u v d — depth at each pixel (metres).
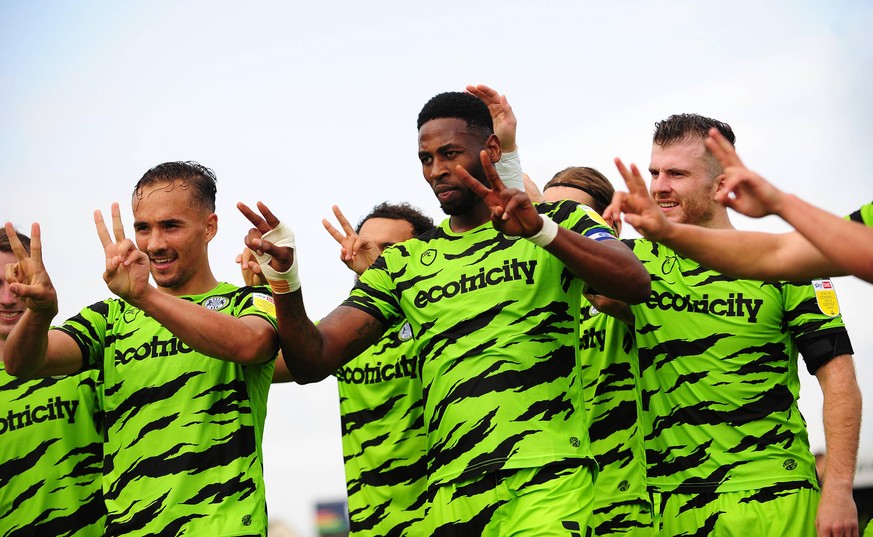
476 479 5.64
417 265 6.05
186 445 6.14
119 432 6.27
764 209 3.96
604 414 7.49
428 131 5.89
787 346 6.79
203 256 6.55
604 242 5.61
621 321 7.23
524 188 7.73
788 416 6.72
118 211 5.68
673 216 7.01
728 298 6.74
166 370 6.25
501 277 5.79
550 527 5.46
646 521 7.49
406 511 7.73
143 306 5.68
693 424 6.73
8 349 6.08
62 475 7.06
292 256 5.61
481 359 5.70
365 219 8.80
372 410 7.79
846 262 3.84
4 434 7.06
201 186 6.54
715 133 4.03
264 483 6.34
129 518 6.12
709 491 6.68
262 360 5.98
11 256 7.59
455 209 5.89
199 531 6.03
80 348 6.39
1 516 7.02
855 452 6.67
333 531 12.27
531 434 5.60
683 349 6.77
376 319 6.12
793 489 6.62
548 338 5.72
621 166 4.56
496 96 7.12
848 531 6.55
